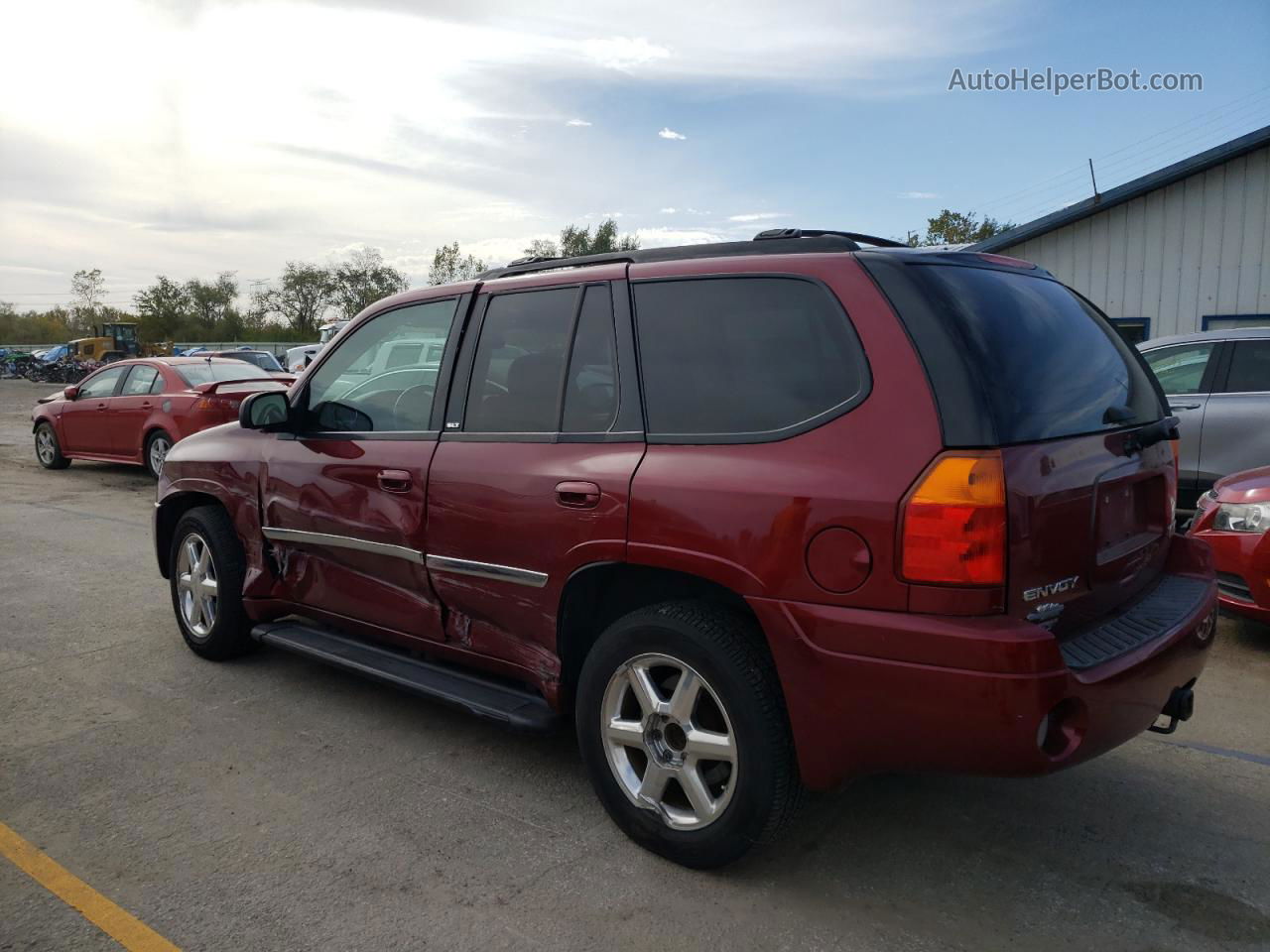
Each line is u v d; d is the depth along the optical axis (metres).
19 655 5.14
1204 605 3.05
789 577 2.63
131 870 3.01
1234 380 7.57
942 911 2.79
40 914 2.77
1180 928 2.71
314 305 75.44
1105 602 2.89
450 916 2.76
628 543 2.97
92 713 4.33
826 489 2.58
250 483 4.55
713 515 2.77
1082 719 2.49
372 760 3.83
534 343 3.48
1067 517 2.62
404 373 3.92
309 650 4.25
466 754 3.90
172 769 3.75
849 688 2.55
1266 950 2.61
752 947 2.62
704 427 2.91
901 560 2.46
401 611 3.89
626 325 3.19
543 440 3.31
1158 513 3.27
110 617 5.88
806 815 3.37
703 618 2.85
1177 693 2.96
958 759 2.48
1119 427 3.00
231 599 4.79
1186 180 14.88
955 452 2.43
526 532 3.29
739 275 2.97
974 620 2.41
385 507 3.83
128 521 9.34
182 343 65.62
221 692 4.59
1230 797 3.51
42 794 3.53
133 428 11.82
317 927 2.70
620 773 3.10
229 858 3.08
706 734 2.86
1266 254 14.42
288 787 3.59
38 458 14.22
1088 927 2.71
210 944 2.63
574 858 3.08
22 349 62.62
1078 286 15.87
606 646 3.07
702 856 2.91
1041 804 3.46
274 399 4.32
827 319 2.74
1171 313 15.18
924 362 2.54
